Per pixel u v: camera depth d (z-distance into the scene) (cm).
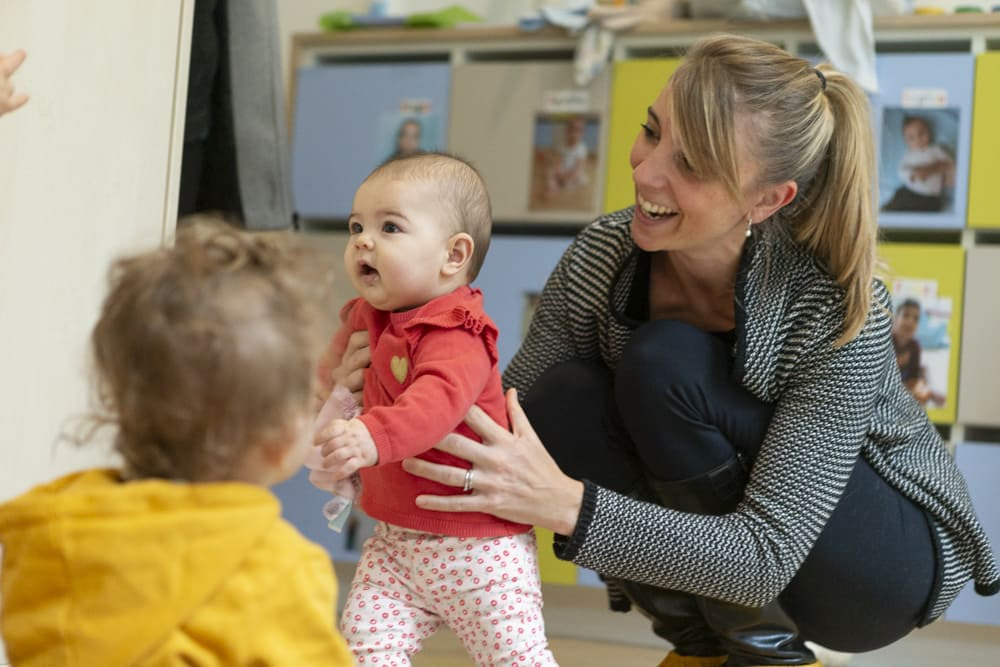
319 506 259
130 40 150
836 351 135
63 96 141
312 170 273
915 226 237
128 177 151
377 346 129
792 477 134
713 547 131
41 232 139
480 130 262
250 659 77
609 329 151
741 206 131
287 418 81
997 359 230
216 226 89
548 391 150
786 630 144
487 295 255
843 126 135
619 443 149
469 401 121
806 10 238
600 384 149
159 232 157
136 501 77
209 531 77
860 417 136
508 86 261
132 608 76
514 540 128
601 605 243
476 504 124
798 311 137
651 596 151
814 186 137
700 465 140
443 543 125
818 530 134
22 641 77
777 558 132
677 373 138
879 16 242
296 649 79
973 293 232
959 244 253
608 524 129
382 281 127
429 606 128
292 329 81
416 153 135
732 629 143
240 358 78
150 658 76
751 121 127
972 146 234
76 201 143
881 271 151
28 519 78
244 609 78
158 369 78
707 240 134
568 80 257
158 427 79
